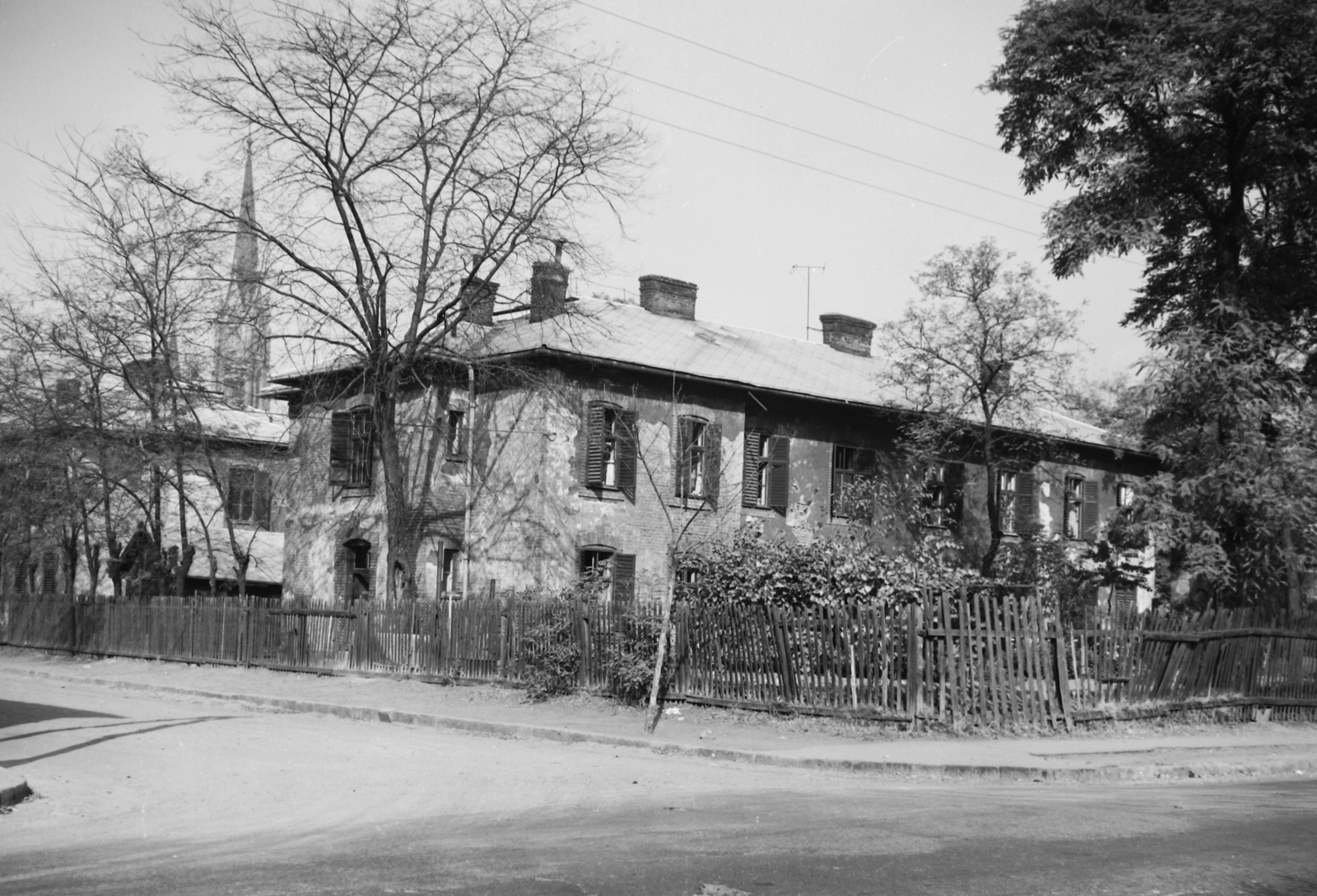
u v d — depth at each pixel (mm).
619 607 20156
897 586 18797
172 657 31438
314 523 36125
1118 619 17641
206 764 13320
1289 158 27906
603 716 18734
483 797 11133
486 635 22828
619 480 30703
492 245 29234
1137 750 15125
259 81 28250
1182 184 29703
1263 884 7367
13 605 39438
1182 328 28172
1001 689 16359
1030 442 35531
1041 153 29641
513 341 31422
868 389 36312
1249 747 16047
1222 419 27609
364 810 10359
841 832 8906
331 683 24938
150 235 33375
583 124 28859
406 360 29594
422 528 32875
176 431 34844
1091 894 6930
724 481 32031
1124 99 28031
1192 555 26781
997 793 11820
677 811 10102
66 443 34750
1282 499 25688
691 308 37000
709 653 18641
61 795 11117
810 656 17312
